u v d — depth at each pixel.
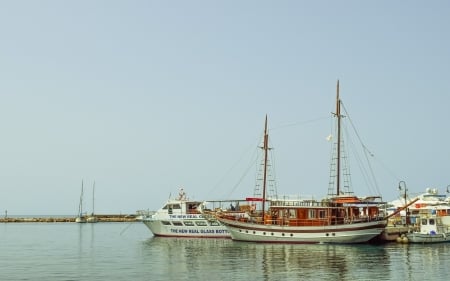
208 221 92.38
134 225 195.62
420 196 98.12
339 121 91.56
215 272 49.34
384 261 56.84
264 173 91.25
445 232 80.56
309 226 77.88
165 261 58.59
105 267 53.94
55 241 97.56
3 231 143.38
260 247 73.50
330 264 54.41
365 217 78.44
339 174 90.62
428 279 45.00
